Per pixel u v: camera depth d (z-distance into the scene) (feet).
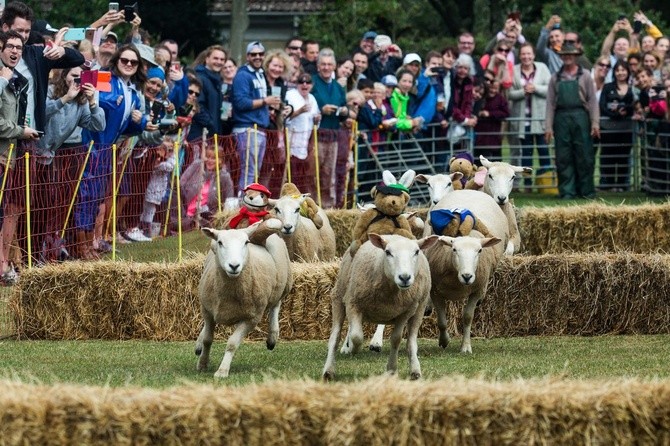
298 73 79.36
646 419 30.04
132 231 63.82
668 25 171.83
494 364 43.37
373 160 84.74
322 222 55.21
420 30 171.53
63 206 57.06
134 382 38.75
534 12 165.68
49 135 57.00
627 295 52.80
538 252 70.13
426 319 51.83
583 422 29.94
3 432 29.04
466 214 45.55
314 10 176.86
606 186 98.22
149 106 65.67
